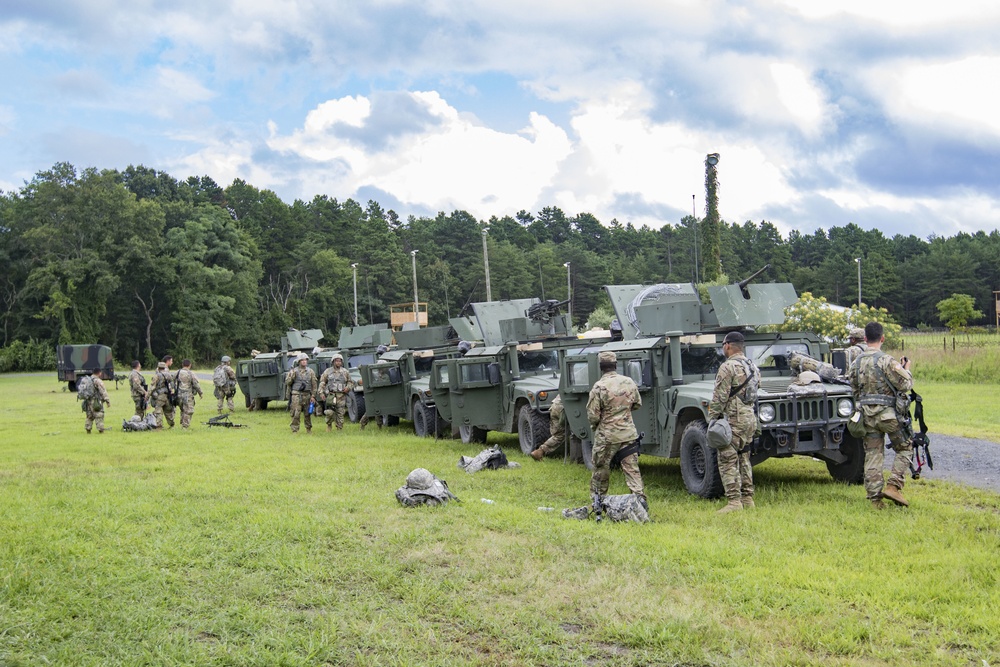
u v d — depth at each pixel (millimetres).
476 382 13836
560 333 16078
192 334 72312
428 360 17531
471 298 87000
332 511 8453
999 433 13047
